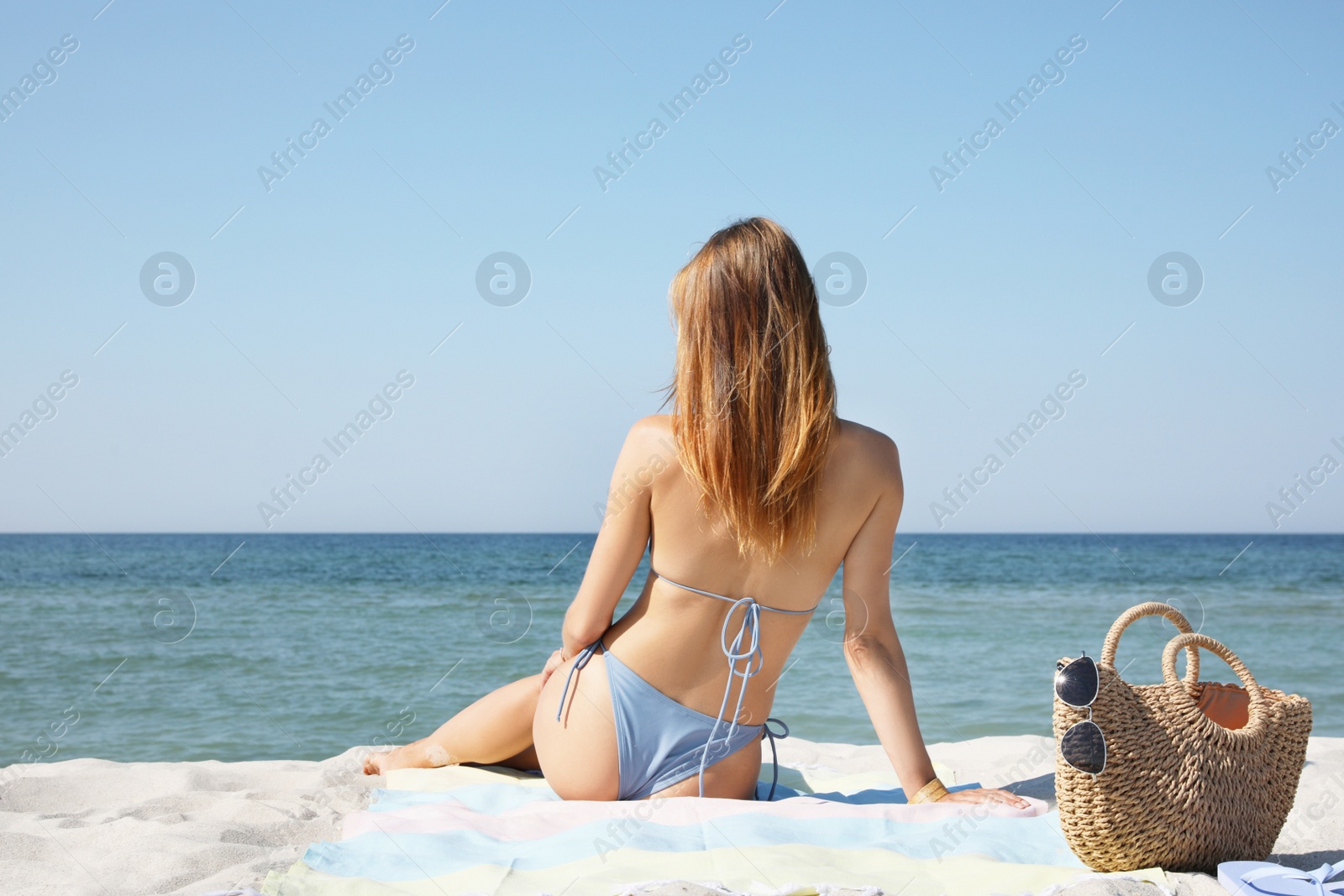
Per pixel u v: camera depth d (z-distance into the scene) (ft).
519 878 5.71
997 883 5.65
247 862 6.49
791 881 5.42
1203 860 6.02
